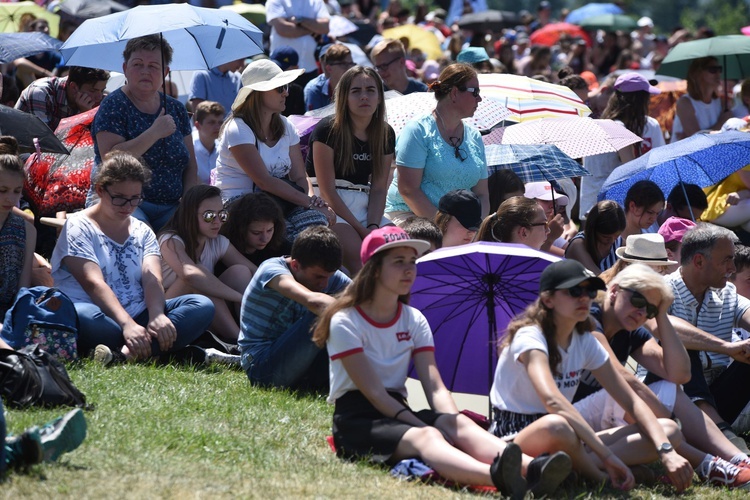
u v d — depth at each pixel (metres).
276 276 25.30
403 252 19.94
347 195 31.86
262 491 17.42
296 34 50.53
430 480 18.81
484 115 37.62
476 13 88.94
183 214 28.89
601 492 19.23
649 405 21.27
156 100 32.03
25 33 42.53
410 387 22.45
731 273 26.14
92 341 26.16
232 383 25.62
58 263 27.06
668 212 35.97
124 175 27.17
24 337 24.95
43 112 37.69
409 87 45.59
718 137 34.16
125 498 16.23
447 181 32.31
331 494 17.61
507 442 19.45
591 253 29.50
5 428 16.97
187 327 27.19
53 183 33.22
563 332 19.75
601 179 42.06
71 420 17.81
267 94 31.64
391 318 20.36
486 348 22.77
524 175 34.47
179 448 19.50
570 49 89.31
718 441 22.31
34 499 15.77
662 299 21.31
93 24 32.25
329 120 31.64
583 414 21.48
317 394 25.41
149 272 27.59
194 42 37.34
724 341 24.05
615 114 42.66
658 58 78.94
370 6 90.81
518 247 21.70
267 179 31.45
